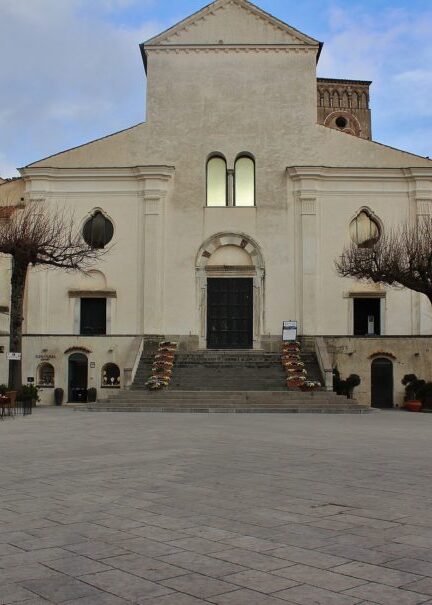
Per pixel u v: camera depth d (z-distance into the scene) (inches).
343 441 685.9
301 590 225.9
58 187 1540.4
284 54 1579.7
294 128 1556.3
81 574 243.9
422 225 1443.2
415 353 1318.9
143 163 1546.5
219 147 1555.1
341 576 240.5
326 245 1513.3
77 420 949.8
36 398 1273.4
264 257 1515.7
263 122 1558.8
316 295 1492.4
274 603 213.9
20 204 1534.2
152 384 1230.3
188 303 1504.7
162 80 1574.8
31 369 1360.7
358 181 1523.1
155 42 1581.0
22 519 333.7
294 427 845.8
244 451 600.7
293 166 1513.3
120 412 1109.1
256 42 1577.3
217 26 1584.6
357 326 1505.9
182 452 593.3
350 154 1545.3
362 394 1321.4
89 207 1533.0
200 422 914.1
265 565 254.1
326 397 1181.7
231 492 404.2
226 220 1526.8
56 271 1512.1
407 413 1161.4
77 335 1365.7
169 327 1499.8
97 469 497.4
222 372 1321.4
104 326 1508.4
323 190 1525.6
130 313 1502.2
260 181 1540.4
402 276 1248.8
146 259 1499.8
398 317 1494.8
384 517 335.9
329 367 1254.3
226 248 1528.1
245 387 1261.1
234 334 1503.4
